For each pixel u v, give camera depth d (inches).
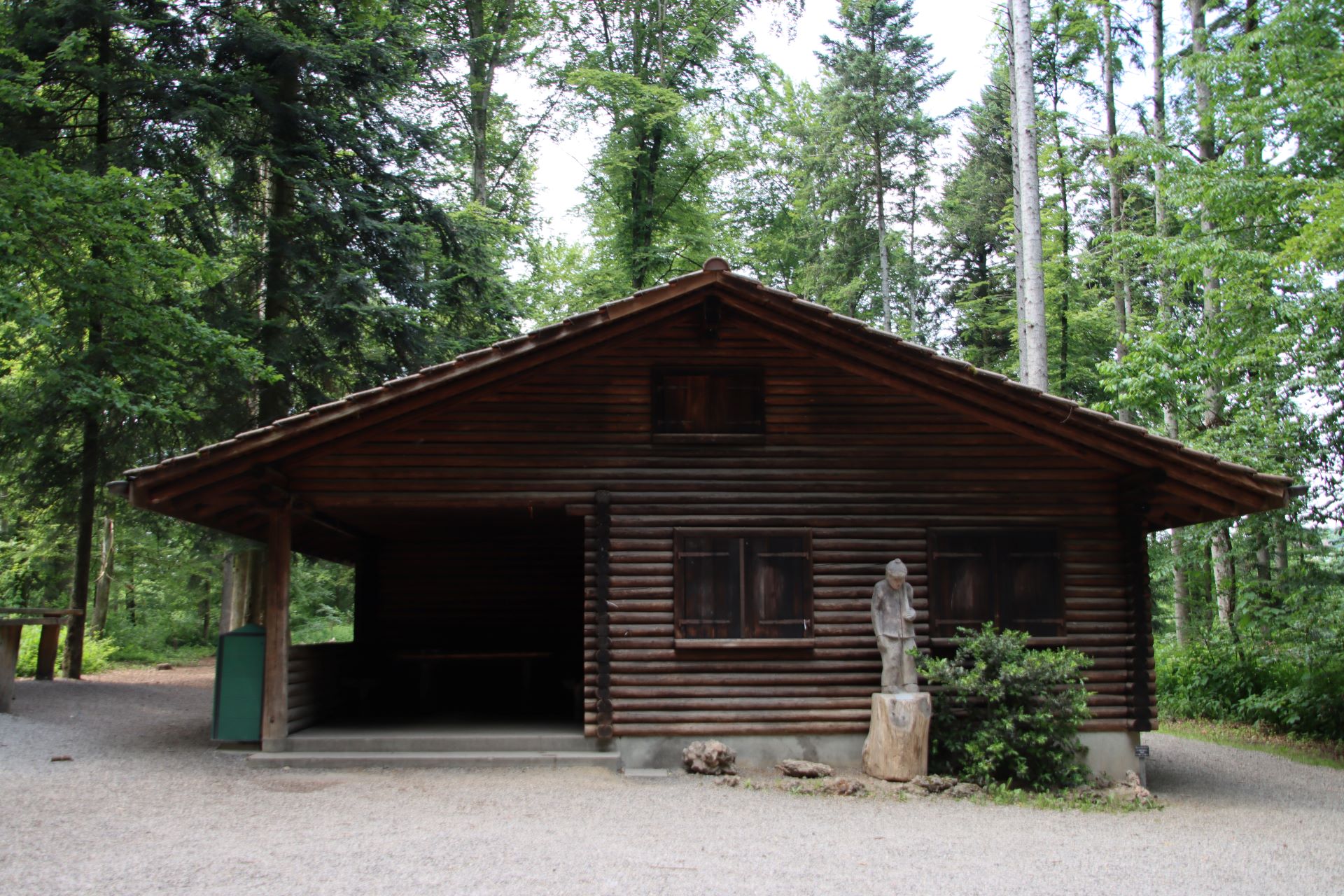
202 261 542.3
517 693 593.0
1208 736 609.9
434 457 413.7
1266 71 605.9
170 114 627.8
